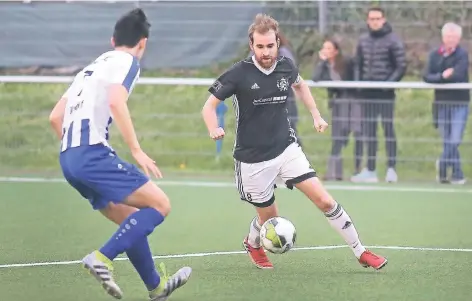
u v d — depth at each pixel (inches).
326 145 1218.0
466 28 1211.9
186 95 1286.9
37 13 1248.2
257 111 642.2
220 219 916.0
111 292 527.2
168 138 1264.8
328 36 1176.2
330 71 1154.7
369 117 1165.7
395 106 1187.3
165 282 562.6
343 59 1152.8
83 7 1239.5
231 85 635.5
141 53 563.8
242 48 1238.9
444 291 599.2
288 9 1224.8
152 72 1274.6
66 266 680.4
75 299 575.5
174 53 1250.0
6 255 723.4
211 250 754.2
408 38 1232.8
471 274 655.8
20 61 1259.2
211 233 836.0
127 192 529.0
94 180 528.7
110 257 525.0
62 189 1100.5
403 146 1194.0
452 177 1171.9
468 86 1134.4
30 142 1280.8
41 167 1274.6
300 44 1226.6
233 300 573.6
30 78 1209.4
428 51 1224.8
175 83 1187.3
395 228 865.5
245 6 1230.3
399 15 1226.0
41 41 1254.3
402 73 1141.7
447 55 1131.9
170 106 1291.8
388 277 644.1
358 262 700.0
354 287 611.2
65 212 945.5
